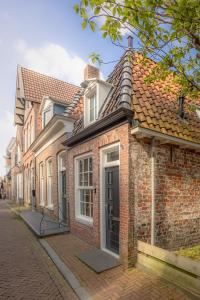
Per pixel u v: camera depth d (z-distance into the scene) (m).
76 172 7.97
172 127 5.43
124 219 4.89
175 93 6.71
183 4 2.82
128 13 2.98
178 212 5.69
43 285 4.41
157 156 5.32
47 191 11.77
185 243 5.78
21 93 14.04
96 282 4.31
